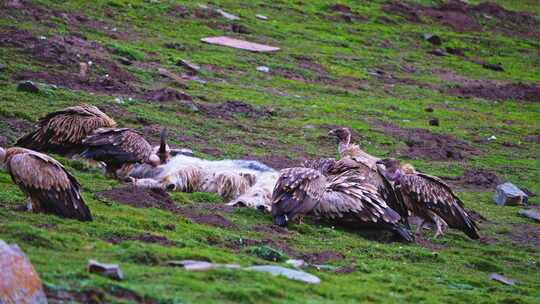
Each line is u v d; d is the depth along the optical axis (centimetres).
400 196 4422
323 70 9875
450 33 13812
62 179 3344
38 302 2269
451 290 3328
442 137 7838
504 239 4725
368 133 7431
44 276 2517
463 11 14925
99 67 7525
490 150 7788
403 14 13962
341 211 4175
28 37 7625
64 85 6806
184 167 4450
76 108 4691
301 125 7312
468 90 10481
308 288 2923
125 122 6162
